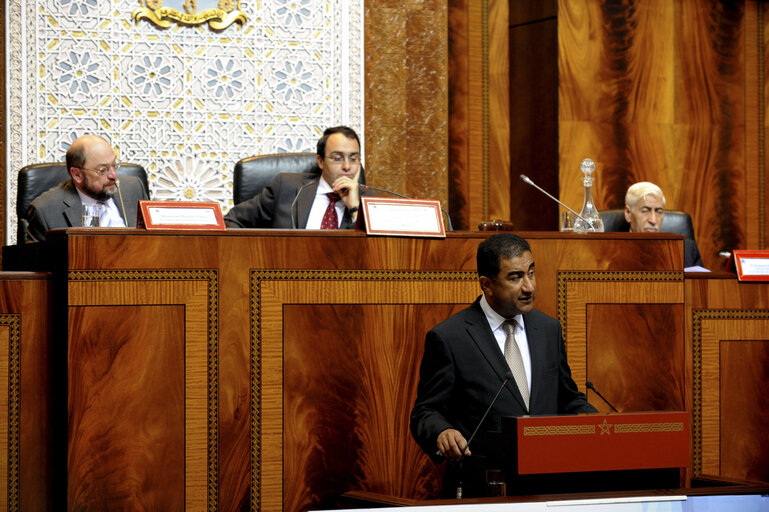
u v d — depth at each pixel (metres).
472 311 7.27
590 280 8.36
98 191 10.32
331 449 7.67
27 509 7.30
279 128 13.45
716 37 16.12
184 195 13.06
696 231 16.00
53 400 7.41
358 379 7.77
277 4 13.46
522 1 15.17
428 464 7.92
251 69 13.36
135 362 7.20
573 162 15.02
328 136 10.16
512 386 6.98
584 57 15.14
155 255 7.28
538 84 14.96
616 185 15.42
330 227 10.04
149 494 7.19
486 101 14.55
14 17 12.47
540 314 7.38
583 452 6.14
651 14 15.66
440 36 14.03
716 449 9.16
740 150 16.25
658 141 15.71
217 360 7.40
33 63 12.55
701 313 9.18
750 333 9.32
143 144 12.93
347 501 6.56
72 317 7.06
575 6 15.06
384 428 7.83
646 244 8.52
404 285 7.94
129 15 12.92
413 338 7.95
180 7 13.12
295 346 7.62
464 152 14.39
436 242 8.04
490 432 6.34
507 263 6.98
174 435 7.27
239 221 10.37
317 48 13.60
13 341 7.30
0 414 7.23
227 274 7.46
